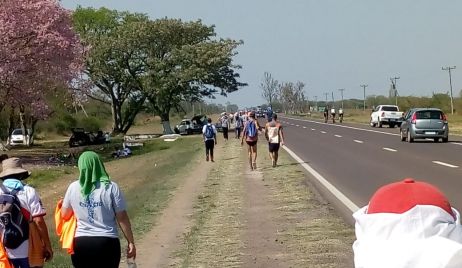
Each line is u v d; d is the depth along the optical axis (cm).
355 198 1473
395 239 267
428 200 279
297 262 884
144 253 1027
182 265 920
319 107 16138
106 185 705
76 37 4688
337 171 2098
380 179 1830
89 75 7419
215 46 7300
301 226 1148
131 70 7575
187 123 7175
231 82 7500
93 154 714
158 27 7375
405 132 3662
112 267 708
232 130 6575
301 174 2027
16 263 684
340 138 4162
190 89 7394
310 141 3900
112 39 7319
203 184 1947
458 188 1551
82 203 700
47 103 5166
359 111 13050
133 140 6494
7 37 4000
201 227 1204
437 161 2311
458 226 271
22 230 684
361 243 275
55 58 4322
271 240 1045
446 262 247
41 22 4238
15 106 4734
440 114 3553
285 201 1463
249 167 2383
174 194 1753
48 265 947
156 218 1356
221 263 913
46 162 4181
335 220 1185
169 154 3953
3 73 3978
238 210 1380
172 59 7231
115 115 7956
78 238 698
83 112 9806
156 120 11775
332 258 894
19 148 6019
